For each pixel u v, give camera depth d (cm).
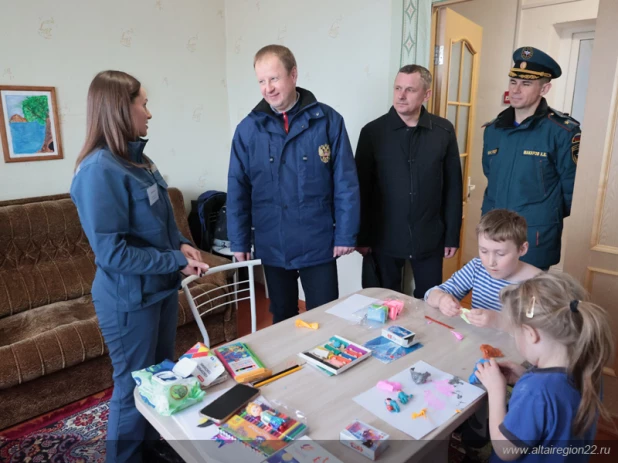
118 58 302
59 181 288
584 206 192
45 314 240
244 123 201
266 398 106
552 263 211
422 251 226
